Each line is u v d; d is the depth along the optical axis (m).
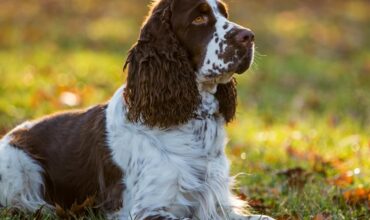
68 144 7.97
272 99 17.28
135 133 7.33
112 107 7.66
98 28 26.14
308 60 23.48
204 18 7.29
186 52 7.32
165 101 7.16
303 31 28.78
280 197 8.88
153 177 7.16
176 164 7.20
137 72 7.21
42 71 17.80
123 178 7.40
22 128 8.42
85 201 7.62
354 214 8.23
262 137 12.58
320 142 12.03
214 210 7.51
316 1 36.09
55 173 7.99
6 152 8.16
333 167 10.32
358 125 14.12
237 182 9.07
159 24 7.30
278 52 24.55
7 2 30.30
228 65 7.21
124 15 29.17
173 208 7.23
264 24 29.41
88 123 7.89
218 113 7.55
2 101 14.18
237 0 33.53
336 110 16.30
